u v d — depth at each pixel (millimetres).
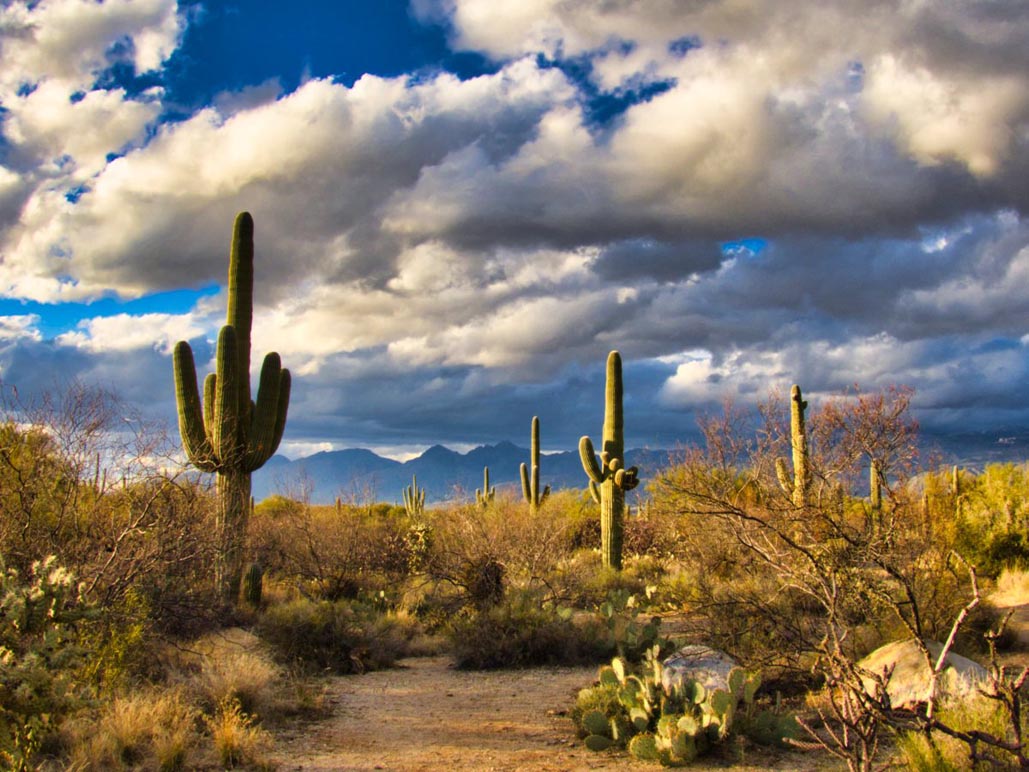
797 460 10914
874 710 5188
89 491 10109
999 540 16547
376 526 22109
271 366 15727
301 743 7895
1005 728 5637
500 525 19094
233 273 16109
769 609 9352
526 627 12984
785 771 6762
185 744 6898
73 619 5906
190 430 14938
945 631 9469
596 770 7062
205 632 11625
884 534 9180
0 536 8930
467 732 8578
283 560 19750
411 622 15781
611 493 20234
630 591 17859
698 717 7707
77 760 6176
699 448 13891
